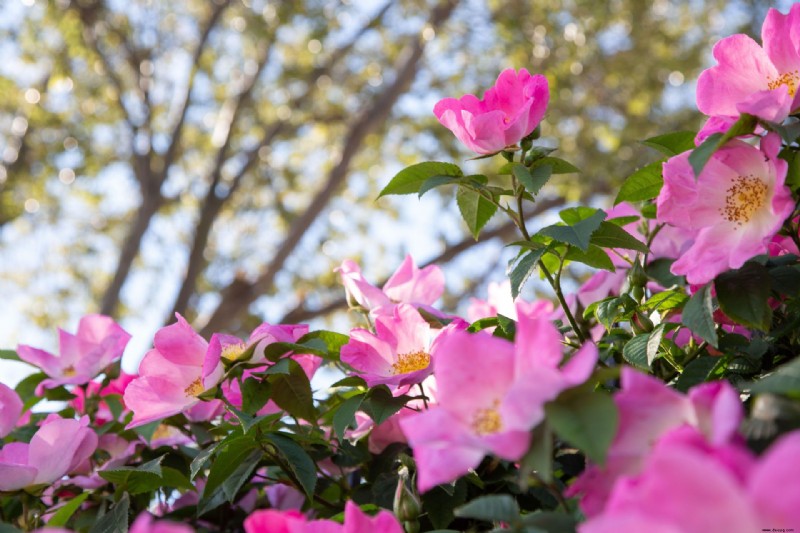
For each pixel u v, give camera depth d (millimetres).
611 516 458
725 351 714
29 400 977
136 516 867
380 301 907
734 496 432
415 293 917
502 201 835
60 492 877
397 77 5461
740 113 663
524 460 524
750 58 695
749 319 677
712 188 686
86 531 863
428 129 5988
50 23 5691
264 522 564
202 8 5941
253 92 6020
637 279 795
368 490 815
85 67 6102
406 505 679
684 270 684
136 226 5492
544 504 724
